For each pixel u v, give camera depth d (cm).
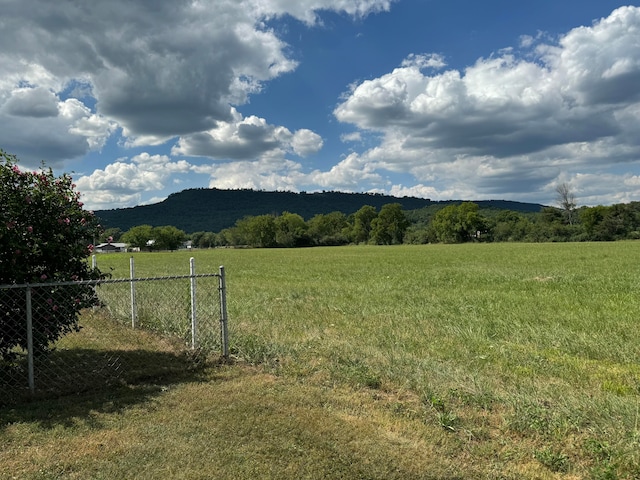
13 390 539
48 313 587
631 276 1856
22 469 366
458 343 816
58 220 605
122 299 1212
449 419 459
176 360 677
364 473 364
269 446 403
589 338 812
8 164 577
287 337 861
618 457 380
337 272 2525
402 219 11325
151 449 398
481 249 5850
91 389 554
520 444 413
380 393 550
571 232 9381
